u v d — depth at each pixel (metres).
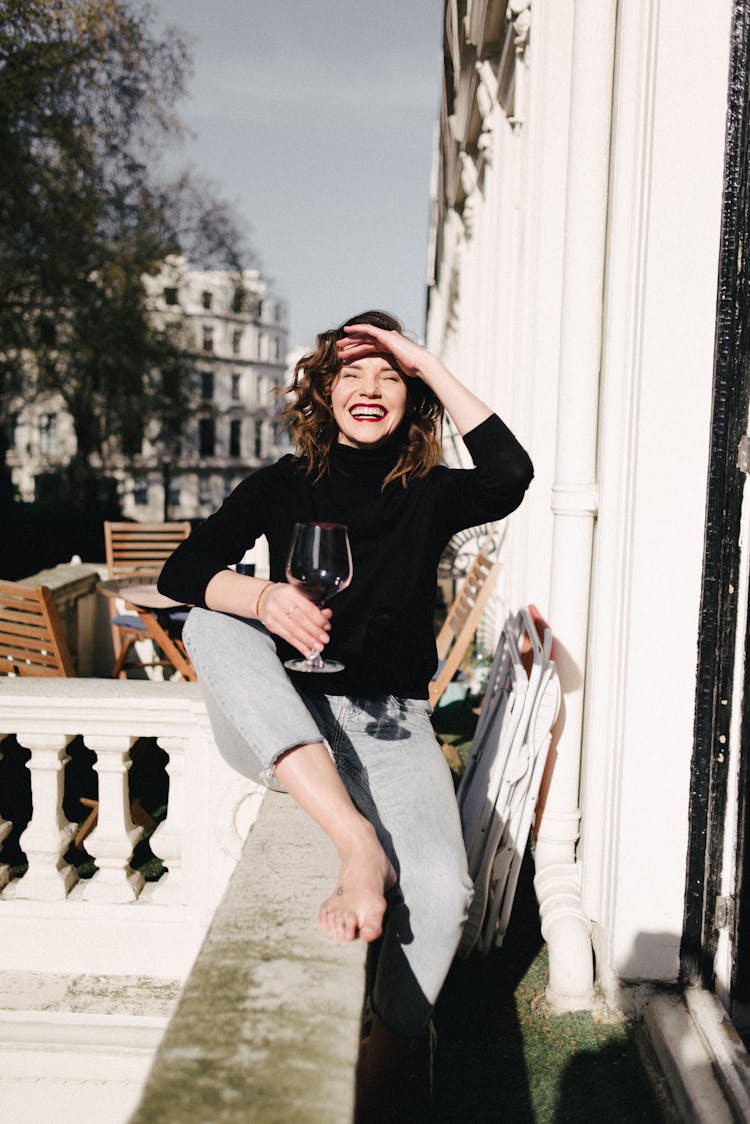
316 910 1.80
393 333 2.34
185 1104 1.23
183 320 26.31
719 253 2.42
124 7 17.44
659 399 2.46
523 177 5.18
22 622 3.91
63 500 27.59
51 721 2.92
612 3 2.92
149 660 6.93
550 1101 2.30
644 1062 2.45
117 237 21.41
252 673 2.08
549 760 3.14
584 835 2.89
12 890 3.01
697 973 2.58
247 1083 1.27
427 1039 2.36
